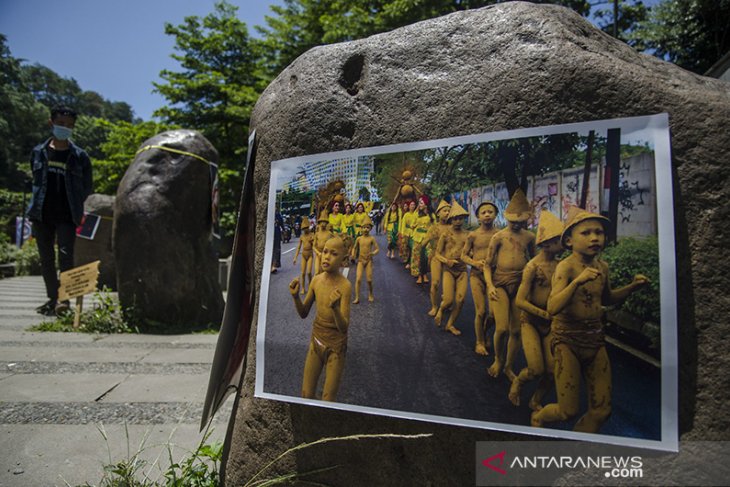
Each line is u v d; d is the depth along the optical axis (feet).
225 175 56.54
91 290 15.75
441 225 4.46
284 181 5.20
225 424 7.82
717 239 3.70
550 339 4.00
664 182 3.80
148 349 13.15
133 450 6.68
